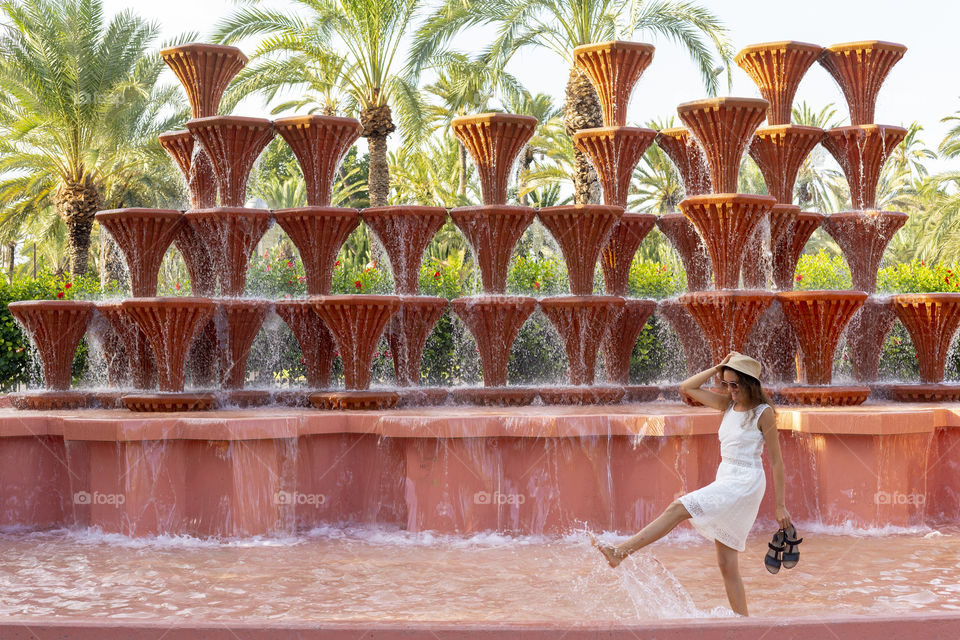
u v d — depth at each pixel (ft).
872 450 23.82
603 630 12.20
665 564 20.08
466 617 15.55
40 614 15.99
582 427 23.40
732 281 28.84
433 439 23.67
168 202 72.54
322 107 82.58
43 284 44.04
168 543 22.79
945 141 88.99
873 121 32.12
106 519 23.76
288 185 102.32
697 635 12.16
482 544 22.54
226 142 29.09
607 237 30.32
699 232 29.14
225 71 31.53
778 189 31.37
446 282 44.32
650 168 92.79
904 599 16.75
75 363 41.24
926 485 25.09
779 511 15.39
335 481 24.97
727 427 15.87
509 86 69.51
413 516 23.79
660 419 23.12
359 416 24.99
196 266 31.71
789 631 12.25
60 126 66.08
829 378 28.58
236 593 17.48
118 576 19.06
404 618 15.53
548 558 20.77
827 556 20.77
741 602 15.26
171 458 23.40
